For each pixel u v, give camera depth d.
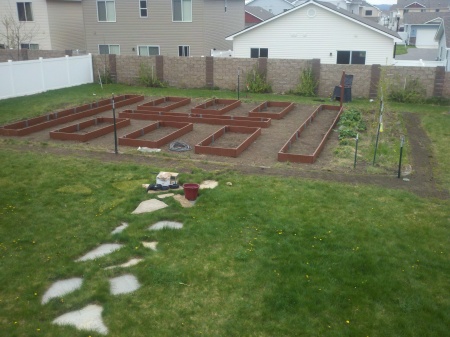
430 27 61.59
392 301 5.49
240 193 8.67
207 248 6.66
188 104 19.05
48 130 14.03
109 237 6.96
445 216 7.84
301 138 13.33
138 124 14.90
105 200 8.36
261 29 25.06
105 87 22.88
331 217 7.69
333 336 4.89
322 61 24.67
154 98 20.30
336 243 6.79
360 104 19.34
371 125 14.80
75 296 5.51
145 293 5.61
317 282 5.82
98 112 16.88
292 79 21.84
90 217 7.64
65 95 19.91
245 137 13.37
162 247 6.67
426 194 8.93
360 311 5.30
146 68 23.64
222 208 7.99
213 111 16.72
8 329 4.93
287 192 8.77
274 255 6.45
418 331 5.00
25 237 6.91
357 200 8.45
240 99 20.12
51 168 10.14
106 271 6.04
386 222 7.55
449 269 6.18
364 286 5.76
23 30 29.92
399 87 20.19
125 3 28.27
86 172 9.91
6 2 29.62
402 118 16.61
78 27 31.86
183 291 5.65
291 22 24.50
